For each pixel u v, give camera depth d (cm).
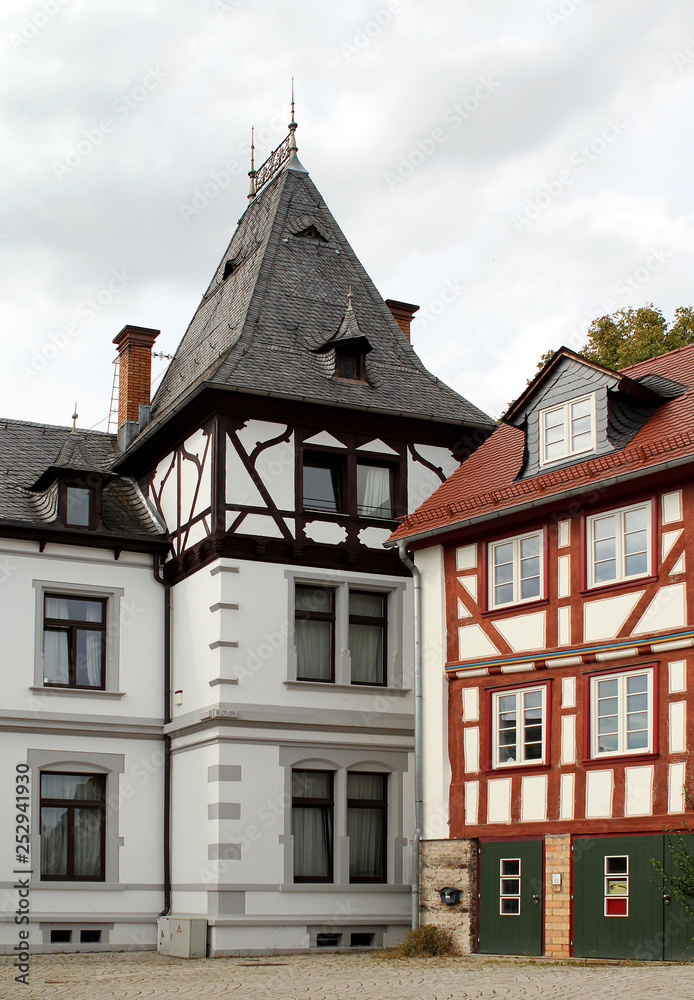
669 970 1342
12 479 2217
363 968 1588
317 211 2447
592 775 1606
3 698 1955
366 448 2116
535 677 1714
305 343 2188
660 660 1551
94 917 1931
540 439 1834
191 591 2047
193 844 1931
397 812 1995
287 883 1884
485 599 1812
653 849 1512
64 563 2056
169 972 1586
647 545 1595
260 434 2025
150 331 2481
